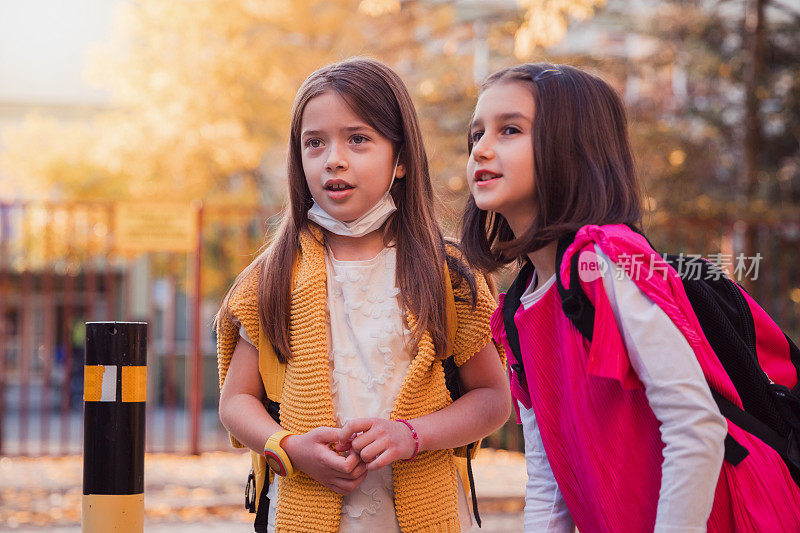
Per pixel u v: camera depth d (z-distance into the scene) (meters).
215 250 11.02
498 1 11.18
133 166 10.15
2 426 7.51
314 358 1.71
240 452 7.47
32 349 16.22
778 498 1.32
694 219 6.95
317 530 1.66
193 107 9.88
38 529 4.76
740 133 9.99
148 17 10.01
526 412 1.70
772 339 1.51
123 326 1.86
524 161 1.47
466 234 1.68
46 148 10.97
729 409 1.36
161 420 12.84
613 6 10.58
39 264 11.06
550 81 1.49
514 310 1.62
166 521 5.03
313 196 1.80
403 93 1.84
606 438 1.39
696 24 9.99
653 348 1.31
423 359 1.72
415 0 9.12
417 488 1.71
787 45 10.16
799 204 10.12
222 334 1.88
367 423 1.59
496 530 4.73
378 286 1.79
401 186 1.85
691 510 1.26
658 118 9.91
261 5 9.96
